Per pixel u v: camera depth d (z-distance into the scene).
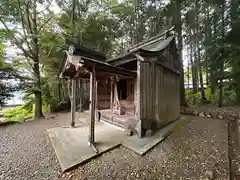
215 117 7.25
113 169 2.58
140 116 4.46
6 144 3.87
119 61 5.86
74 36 9.66
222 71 8.62
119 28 13.17
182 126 5.69
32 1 7.41
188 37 12.05
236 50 7.07
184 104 9.83
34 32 7.56
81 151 3.23
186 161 2.85
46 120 6.96
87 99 11.19
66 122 6.41
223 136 4.37
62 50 8.90
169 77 6.30
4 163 2.83
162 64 5.59
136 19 12.50
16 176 2.39
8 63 7.01
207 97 11.95
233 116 6.77
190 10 10.11
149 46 6.33
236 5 7.56
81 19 10.31
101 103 7.59
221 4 8.59
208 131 4.92
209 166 2.64
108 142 3.80
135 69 5.70
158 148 3.53
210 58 8.55
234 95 10.55
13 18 7.06
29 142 4.01
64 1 9.60
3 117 7.94
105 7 11.34
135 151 3.26
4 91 6.43
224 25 8.58
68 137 4.20
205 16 10.55
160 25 11.05
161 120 5.39
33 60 7.47
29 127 5.70
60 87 10.59
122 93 6.45
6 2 6.47
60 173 2.46
